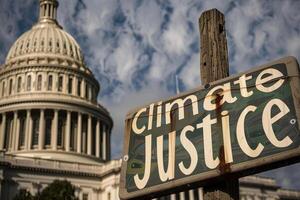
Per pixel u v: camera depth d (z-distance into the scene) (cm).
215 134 652
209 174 632
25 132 9869
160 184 671
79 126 10181
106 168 8869
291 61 625
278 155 580
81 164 8844
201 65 786
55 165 8562
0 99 10456
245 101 646
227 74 756
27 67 10750
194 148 663
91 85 11362
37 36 11494
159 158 691
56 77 10744
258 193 9612
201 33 809
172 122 708
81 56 11812
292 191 10388
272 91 625
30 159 8369
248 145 612
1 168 7906
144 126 737
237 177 625
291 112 595
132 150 728
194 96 708
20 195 6075
